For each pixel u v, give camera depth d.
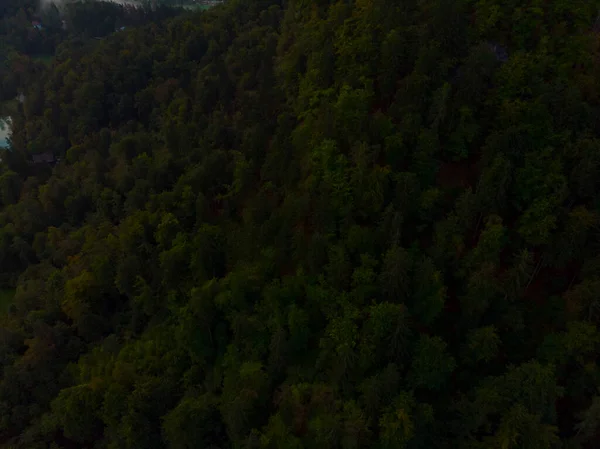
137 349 68.50
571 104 57.44
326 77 74.56
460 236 55.34
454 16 64.38
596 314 48.66
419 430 47.94
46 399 71.94
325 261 58.34
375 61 69.44
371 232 57.09
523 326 51.97
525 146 58.22
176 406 60.41
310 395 51.50
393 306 50.56
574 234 52.59
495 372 52.12
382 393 47.91
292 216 63.75
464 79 61.22
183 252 71.75
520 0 67.94
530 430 43.91
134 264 76.69
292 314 55.69
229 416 53.19
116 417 61.62
